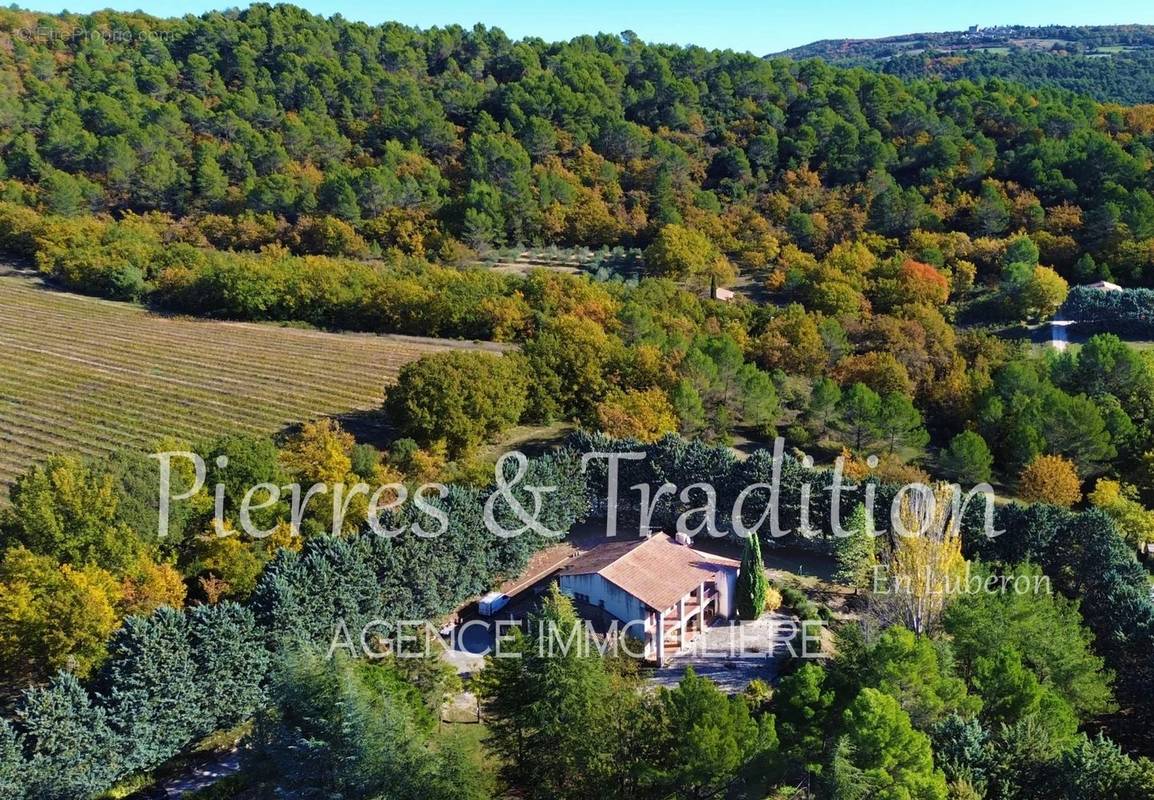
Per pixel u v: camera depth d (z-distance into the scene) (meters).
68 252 136.00
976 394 95.06
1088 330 120.56
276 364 107.25
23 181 155.50
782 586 64.31
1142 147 152.00
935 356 106.88
